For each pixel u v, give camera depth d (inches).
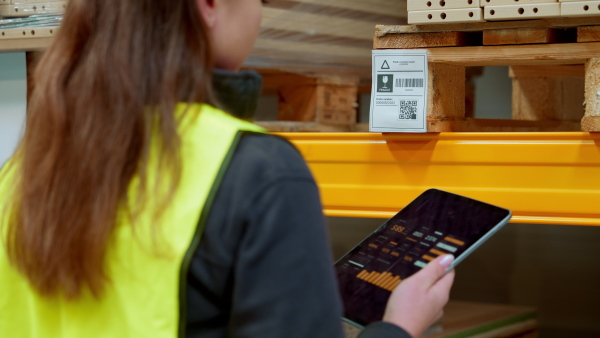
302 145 69.3
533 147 60.2
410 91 63.1
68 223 34.3
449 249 44.0
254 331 33.0
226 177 34.5
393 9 89.3
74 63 36.8
